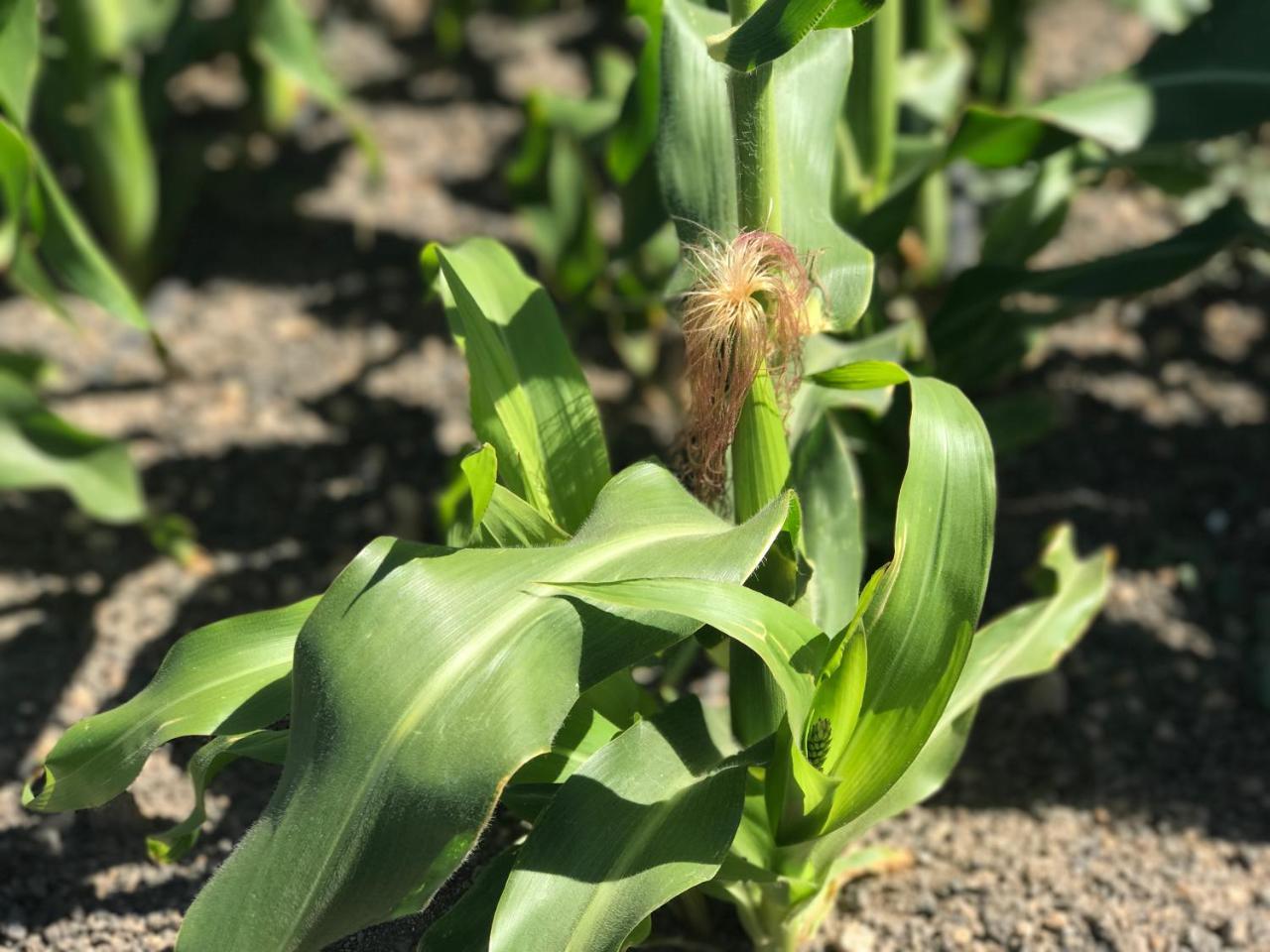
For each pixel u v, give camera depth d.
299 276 1.78
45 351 1.64
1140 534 1.39
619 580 0.73
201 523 1.40
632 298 1.43
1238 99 1.07
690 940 1.00
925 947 1.00
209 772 0.83
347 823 0.71
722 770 0.80
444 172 1.97
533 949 0.74
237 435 1.52
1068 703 1.22
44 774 0.86
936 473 0.78
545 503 0.90
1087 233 1.78
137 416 1.54
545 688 0.73
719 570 0.75
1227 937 1.01
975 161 1.14
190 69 2.15
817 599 0.94
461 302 0.85
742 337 0.77
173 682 0.82
